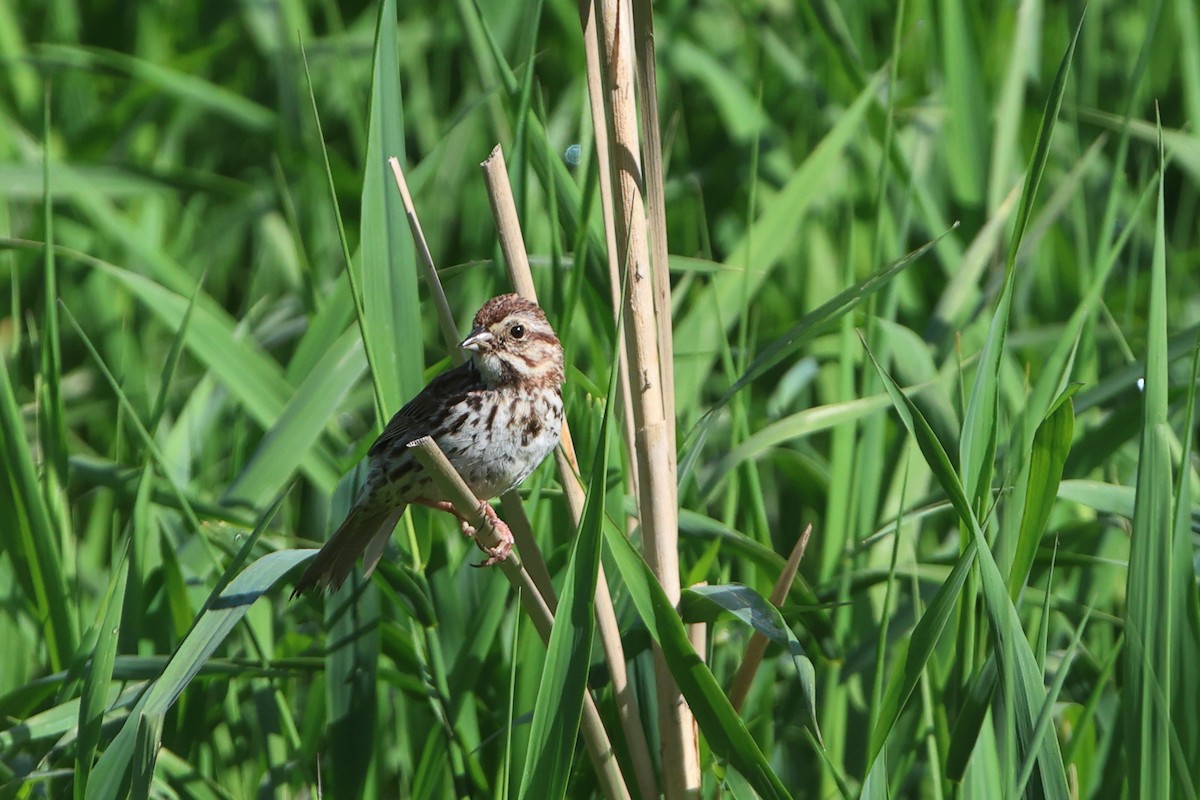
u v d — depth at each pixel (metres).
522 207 8.97
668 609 7.12
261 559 7.94
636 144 7.91
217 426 13.45
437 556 9.43
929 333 11.63
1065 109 13.41
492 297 10.20
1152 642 6.86
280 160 15.82
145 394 13.25
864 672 9.96
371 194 8.16
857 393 12.14
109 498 12.61
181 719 9.20
